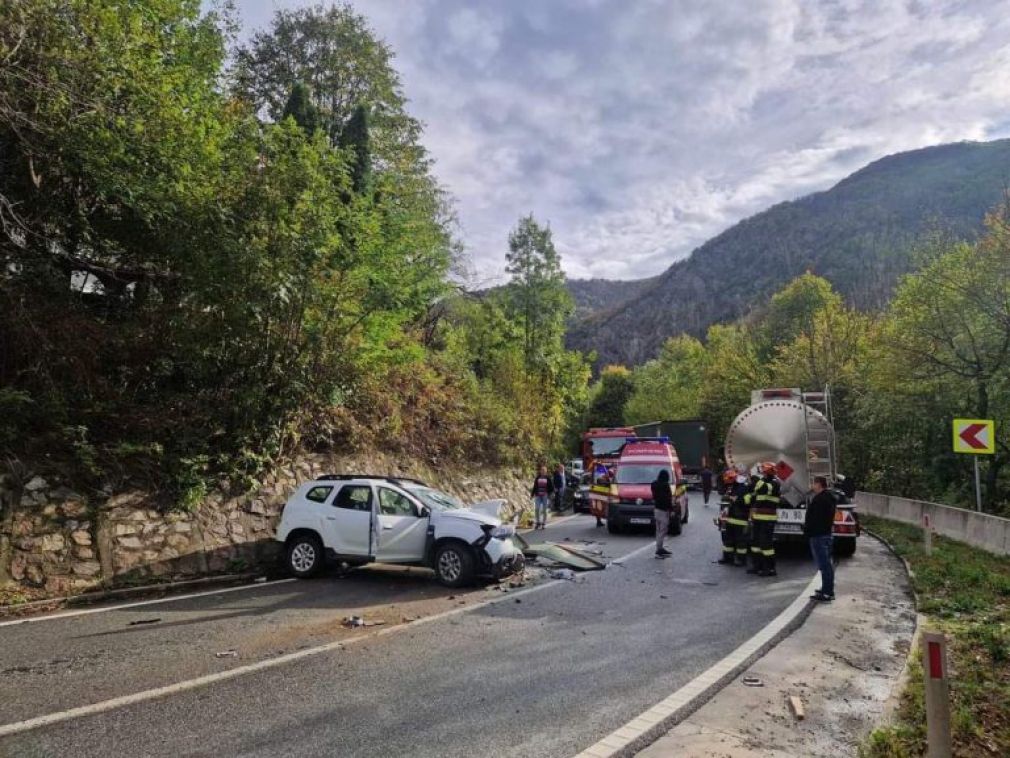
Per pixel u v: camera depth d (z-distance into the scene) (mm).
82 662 6191
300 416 14062
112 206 11172
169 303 11828
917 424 24125
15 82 9891
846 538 13219
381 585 10344
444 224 28328
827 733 4676
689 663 6285
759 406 14008
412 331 21938
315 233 12297
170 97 11844
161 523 10719
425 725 4738
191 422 11734
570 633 7398
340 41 29688
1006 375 19781
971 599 8781
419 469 18516
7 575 8719
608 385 90938
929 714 3814
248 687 5531
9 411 9586
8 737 4438
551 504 25188
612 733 4609
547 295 35812
